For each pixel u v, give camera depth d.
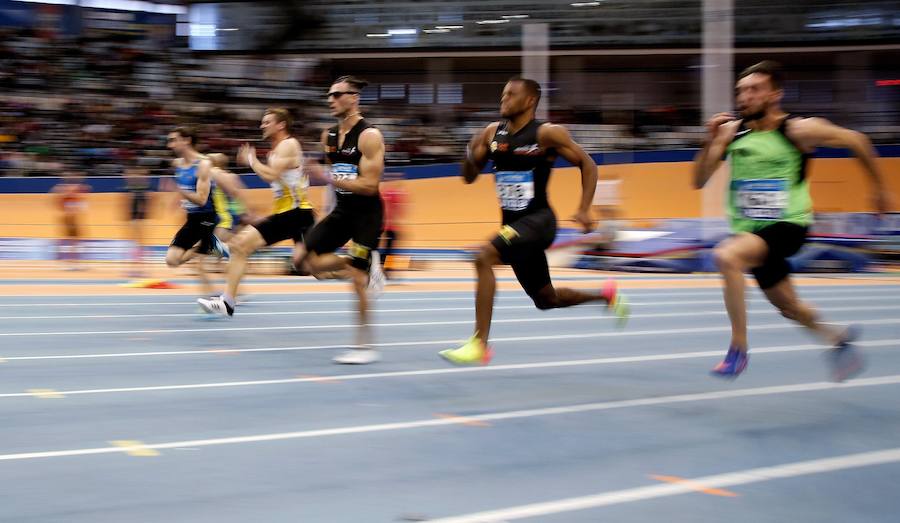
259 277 21.42
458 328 11.70
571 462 5.23
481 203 37.09
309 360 8.88
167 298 15.47
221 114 41.94
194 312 13.26
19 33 43.94
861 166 6.37
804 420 6.41
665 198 40.22
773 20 44.50
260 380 7.77
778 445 5.68
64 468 5.02
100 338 10.35
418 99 48.62
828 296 18.14
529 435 5.88
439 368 8.48
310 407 6.67
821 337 6.93
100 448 5.46
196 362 8.70
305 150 40.88
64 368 8.30
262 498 4.51
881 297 17.92
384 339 10.54
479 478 4.89
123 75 42.88
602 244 25.59
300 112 43.78
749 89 6.48
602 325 12.28
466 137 42.00
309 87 45.16
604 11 44.81
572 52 45.25
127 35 46.00
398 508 4.37
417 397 7.08
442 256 31.59
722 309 14.85
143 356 9.05
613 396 7.21
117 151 37.19
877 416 6.55
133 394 7.11
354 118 8.54
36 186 32.38
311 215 10.84
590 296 7.92
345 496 4.55
